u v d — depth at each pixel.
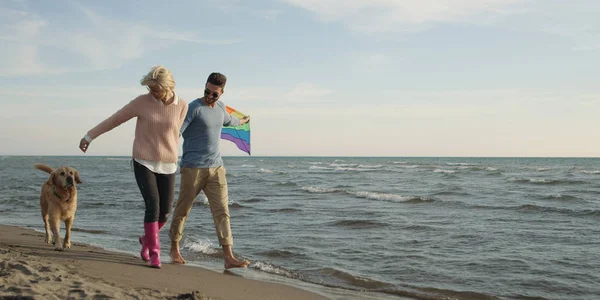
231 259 4.61
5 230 7.19
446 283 5.01
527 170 34.31
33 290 2.81
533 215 10.59
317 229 8.68
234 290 3.89
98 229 8.42
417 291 4.66
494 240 7.51
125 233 7.94
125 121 4.12
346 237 7.79
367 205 13.02
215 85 4.41
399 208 12.25
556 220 9.80
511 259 6.14
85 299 2.76
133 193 16.69
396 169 40.03
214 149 4.58
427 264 5.86
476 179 24.98
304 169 44.44
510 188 18.72
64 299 2.74
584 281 5.12
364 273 5.40
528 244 7.18
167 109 4.15
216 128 4.56
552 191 17.14
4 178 26.38
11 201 13.65
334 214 10.93
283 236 7.88
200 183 4.60
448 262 5.98
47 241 5.79
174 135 4.25
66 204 5.27
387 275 5.33
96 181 24.72
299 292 4.17
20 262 3.75
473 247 6.95
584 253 6.50
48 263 4.03
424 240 7.50
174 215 4.85
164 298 3.09
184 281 3.98
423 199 14.09
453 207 12.37
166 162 4.26
